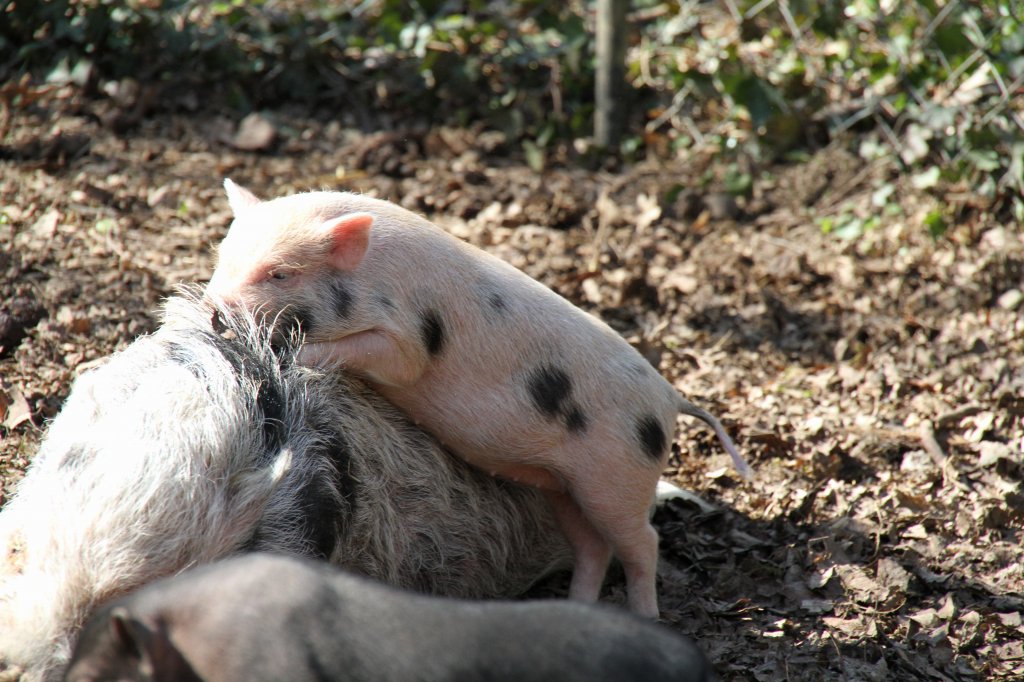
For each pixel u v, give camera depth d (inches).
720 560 378.3
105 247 479.8
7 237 475.2
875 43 657.6
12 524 261.6
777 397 458.6
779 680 318.3
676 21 696.4
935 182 585.0
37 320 426.9
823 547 380.2
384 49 686.5
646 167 629.9
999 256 538.3
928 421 441.4
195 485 261.1
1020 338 496.1
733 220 584.7
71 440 271.0
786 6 632.4
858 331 501.7
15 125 591.8
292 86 660.1
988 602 361.4
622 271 524.4
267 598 206.1
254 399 281.7
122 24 654.5
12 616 247.6
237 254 304.8
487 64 683.4
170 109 633.6
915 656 334.3
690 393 457.7
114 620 205.5
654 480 331.3
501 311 320.2
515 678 194.2
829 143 645.3
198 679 203.9
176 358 288.2
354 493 298.0
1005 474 422.0
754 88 623.2
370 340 305.7
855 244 559.5
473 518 338.3
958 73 606.2
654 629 203.3
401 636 200.1
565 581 383.6
